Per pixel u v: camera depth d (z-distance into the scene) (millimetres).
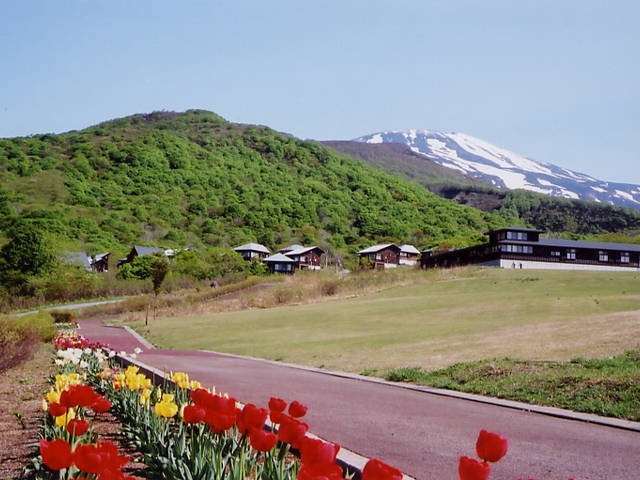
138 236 124250
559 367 14078
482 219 190125
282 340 29547
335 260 126938
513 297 43562
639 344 17250
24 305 66188
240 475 3777
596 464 6820
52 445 2936
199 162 178875
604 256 84125
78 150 162750
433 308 40000
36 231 74938
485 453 2764
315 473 2570
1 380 13414
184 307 53875
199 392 4621
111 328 43094
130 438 6398
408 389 13711
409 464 6719
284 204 162750
